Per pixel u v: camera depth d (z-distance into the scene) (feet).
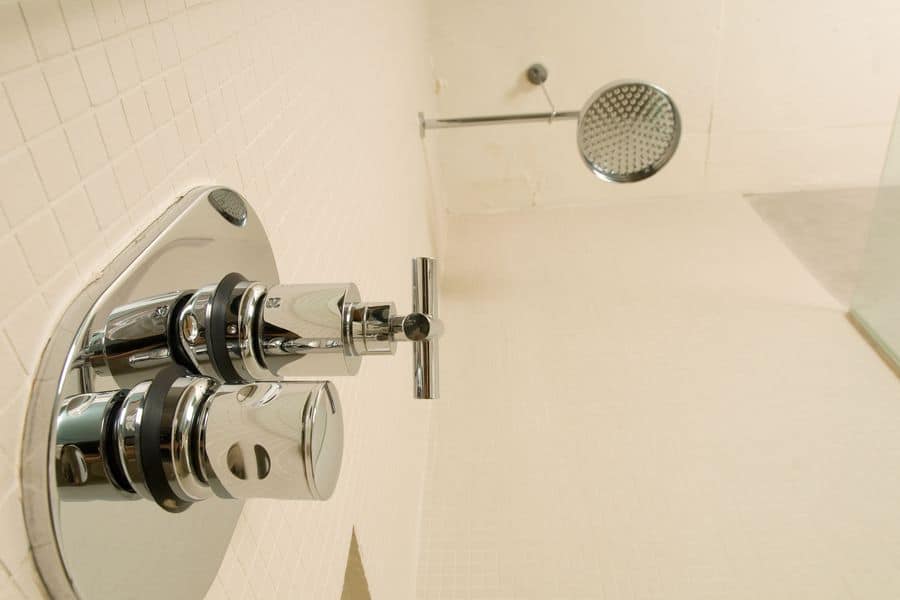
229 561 1.04
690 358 5.17
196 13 1.05
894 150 5.15
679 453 4.37
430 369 1.16
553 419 4.69
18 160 0.62
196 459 0.67
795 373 4.97
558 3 6.81
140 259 0.78
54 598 0.65
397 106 3.77
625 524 3.93
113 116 0.78
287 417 0.68
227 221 1.02
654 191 7.79
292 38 1.60
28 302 0.62
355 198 2.32
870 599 3.46
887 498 3.99
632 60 7.07
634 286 6.10
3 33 0.60
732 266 6.31
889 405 4.64
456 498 4.14
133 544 0.73
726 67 7.10
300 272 1.56
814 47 6.99
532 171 7.67
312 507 1.53
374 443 2.48
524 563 3.73
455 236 7.38
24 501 0.61
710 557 3.72
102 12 0.77
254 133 1.29
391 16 3.67
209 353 0.84
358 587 2.15
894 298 4.97
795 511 3.95
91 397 0.67
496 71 7.15
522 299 6.02
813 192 7.62
